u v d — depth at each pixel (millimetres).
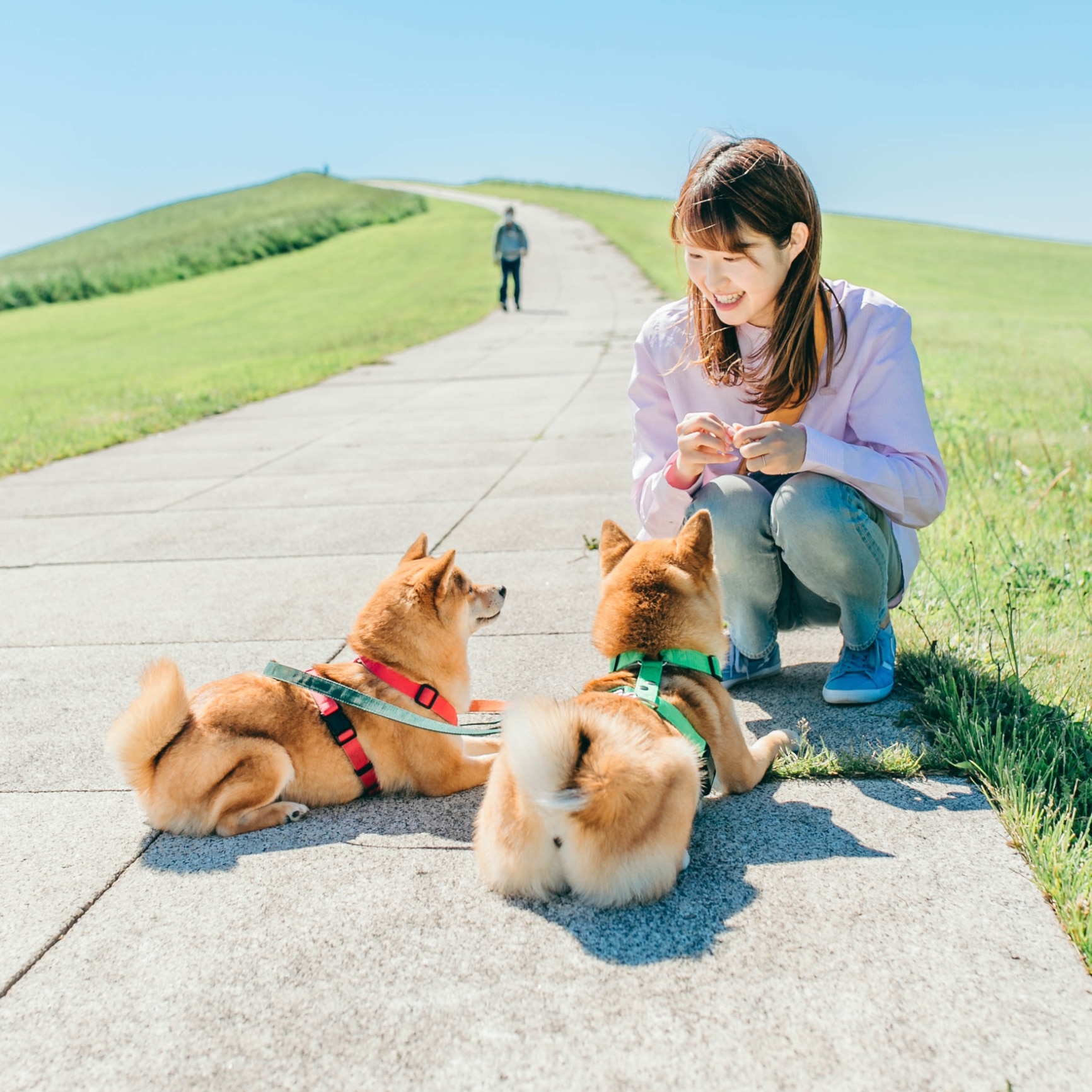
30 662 4422
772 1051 1838
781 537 3256
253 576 5539
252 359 19203
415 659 3215
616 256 38594
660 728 2543
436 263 41719
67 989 2178
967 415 9039
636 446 3689
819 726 3318
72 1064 1936
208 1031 2004
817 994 1992
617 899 2350
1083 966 2041
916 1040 1848
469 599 3418
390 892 2502
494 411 11117
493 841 2469
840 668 3527
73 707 3889
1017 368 13297
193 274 50750
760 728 3354
